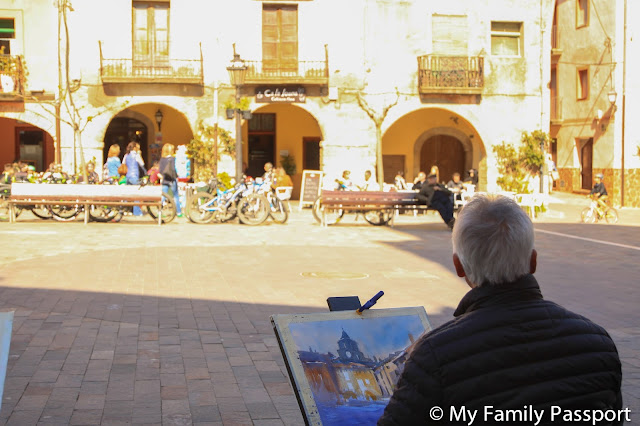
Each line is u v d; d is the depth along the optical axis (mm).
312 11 26156
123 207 18594
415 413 2201
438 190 18641
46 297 8938
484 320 2279
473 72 27281
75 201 17750
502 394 2184
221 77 25766
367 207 18859
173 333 7270
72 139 25250
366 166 26812
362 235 16812
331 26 26297
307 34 26188
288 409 5094
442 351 2225
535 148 27922
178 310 8375
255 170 30188
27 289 9445
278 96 26062
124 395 5340
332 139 26578
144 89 25500
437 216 23359
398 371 3061
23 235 15297
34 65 25312
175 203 19297
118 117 28578
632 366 6367
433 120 30703
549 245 15227
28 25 25281
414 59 27000
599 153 32062
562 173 34875
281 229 17719
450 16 27266
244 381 5738
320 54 26297
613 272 11711
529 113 28047
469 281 2449
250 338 7156
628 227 19953
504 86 27812
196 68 25625
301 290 9797
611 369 2281
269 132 30094
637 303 9281
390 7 26719
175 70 25500
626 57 30594
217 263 12000
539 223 21219
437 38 27234
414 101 27094
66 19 24938
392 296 9484
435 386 2193
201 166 25875
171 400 5250
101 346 6699
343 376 2957
